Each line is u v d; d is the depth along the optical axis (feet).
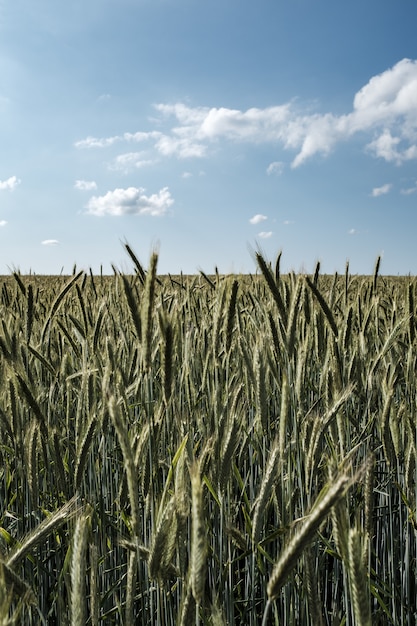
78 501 11.39
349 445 13.00
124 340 16.37
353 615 10.37
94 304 22.39
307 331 15.64
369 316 18.45
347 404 16.28
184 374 13.84
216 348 13.71
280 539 12.40
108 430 14.65
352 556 6.06
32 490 11.51
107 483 15.12
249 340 17.22
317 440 10.50
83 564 6.95
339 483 6.20
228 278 13.52
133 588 7.87
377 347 18.89
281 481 10.96
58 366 17.47
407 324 16.21
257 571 13.70
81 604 6.71
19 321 17.26
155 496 11.06
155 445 10.32
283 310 12.43
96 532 13.10
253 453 14.47
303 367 12.31
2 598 5.85
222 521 10.99
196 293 26.20
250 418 14.76
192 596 6.95
